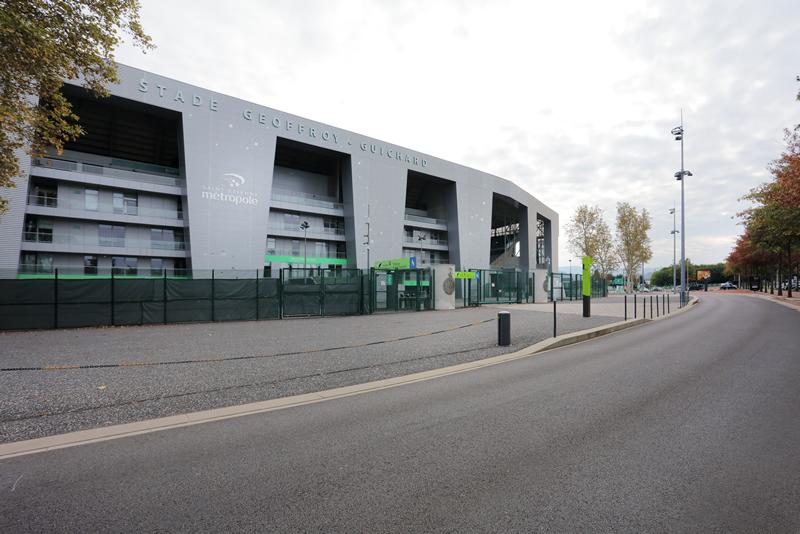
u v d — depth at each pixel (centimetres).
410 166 6194
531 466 386
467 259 6988
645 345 1143
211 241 4300
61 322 1694
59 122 1176
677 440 446
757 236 3509
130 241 4094
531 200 8631
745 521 291
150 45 1177
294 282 2139
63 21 1005
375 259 5706
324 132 5256
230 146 4456
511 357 990
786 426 485
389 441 455
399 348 1118
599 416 531
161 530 288
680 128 3359
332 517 304
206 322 1914
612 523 290
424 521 297
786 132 1672
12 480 368
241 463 402
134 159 4847
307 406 604
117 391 686
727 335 1324
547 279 3531
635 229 7181
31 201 3638
